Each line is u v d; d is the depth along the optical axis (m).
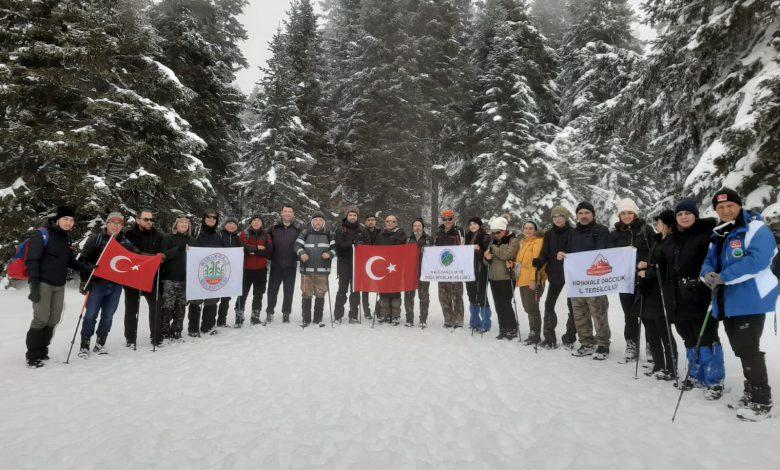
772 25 8.14
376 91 18.67
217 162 18.23
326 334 6.82
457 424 3.30
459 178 21.16
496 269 6.67
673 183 11.34
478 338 6.61
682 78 9.61
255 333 6.94
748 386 3.46
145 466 2.64
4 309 8.64
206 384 4.31
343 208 18.98
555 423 3.26
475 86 21.02
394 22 19.20
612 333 6.84
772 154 7.32
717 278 3.51
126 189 11.62
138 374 4.70
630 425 3.23
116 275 5.66
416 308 10.26
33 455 2.81
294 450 2.83
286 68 17.16
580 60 20.95
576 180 19.66
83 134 10.63
